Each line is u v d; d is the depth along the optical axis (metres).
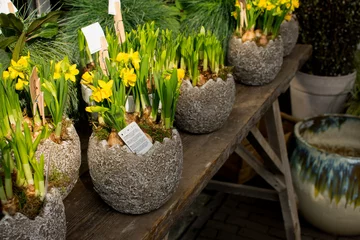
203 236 2.15
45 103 0.96
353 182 1.89
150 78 1.06
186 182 1.08
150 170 0.89
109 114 0.91
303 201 2.03
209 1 1.83
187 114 1.24
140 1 1.64
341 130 2.15
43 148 0.90
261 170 1.86
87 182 1.09
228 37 1.75
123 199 0.92
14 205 0.73
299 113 2.77
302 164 1.99
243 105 1.49
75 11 1.54
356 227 2.00
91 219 0.95
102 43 1.11
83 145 1.27
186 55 1.21
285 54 1.95
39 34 1.26
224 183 2.00
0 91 0.90
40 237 0.73
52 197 0.76
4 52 1.16
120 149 0.89
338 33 2.50
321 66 2.60
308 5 2.48
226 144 1.26
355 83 2.71
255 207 2.35
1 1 1.19
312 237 2.11
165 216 0.96
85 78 0.96
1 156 0.78
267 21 1.56
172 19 1.71
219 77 1.24
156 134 0.94
